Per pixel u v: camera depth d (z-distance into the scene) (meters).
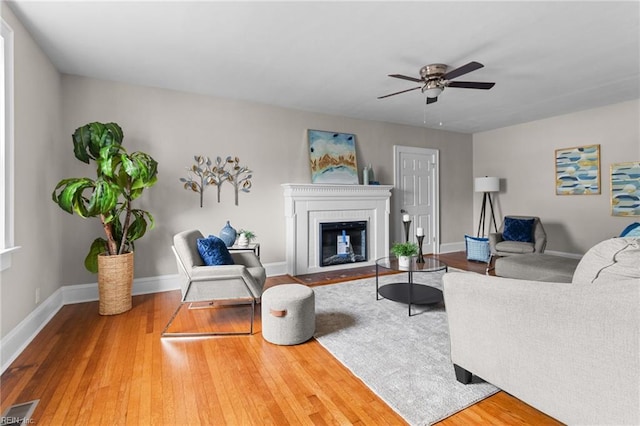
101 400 1.66
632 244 1.49
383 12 2.22
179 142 3.77
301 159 4.58
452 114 4.93
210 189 3.96
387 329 2.56
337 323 2.69
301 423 1.50
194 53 2.83
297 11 2.21
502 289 1.48
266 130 4.31
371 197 4.94
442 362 2.04
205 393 1.73
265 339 2.39
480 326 1.61
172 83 3.54
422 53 2.85
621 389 1.14
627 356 1.12
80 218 3.29
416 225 5.72
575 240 4.94
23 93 2.35
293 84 3.60
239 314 2.97
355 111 4.70
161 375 1.90
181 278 2.59
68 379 1.86
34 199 2.53
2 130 2.06
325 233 4.69
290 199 4.29
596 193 4.68
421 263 3.23
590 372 1.22
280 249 4.43
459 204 6.26
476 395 1.69
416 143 5.71
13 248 2.07
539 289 1.36
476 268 4.74
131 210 3.12
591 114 4.70
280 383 1.82
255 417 1.54
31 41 2.49
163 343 2.34
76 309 3.06
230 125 4.06
